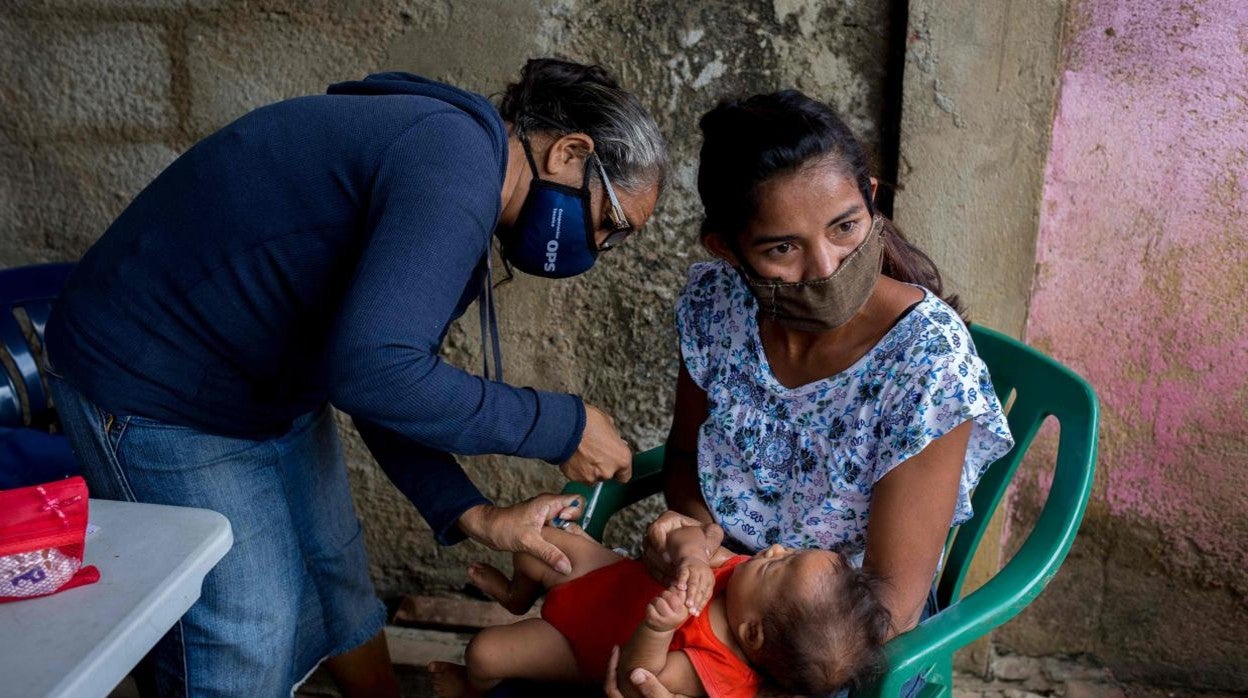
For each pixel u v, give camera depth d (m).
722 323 1.59
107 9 2.16
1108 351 2.09
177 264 1.40
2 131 2.28
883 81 1.98
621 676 1.40
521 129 1.42
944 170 1.94
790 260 1.32
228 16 2.14
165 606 1.15
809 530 1.51
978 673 2.38
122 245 1.44
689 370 1.63
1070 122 1.94
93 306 1.45
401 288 1.21
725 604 1.45
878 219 1.37
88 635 1.07
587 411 1.47
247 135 1.38
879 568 1.37
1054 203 2.00
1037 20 1.81
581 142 1.40
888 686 1.29
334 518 1.84
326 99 1.39
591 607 1.53
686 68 2.05
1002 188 1.93
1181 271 1.99
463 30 2.09
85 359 1.46
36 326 2.13
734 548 1.64
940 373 1.34
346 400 1.23
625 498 1.76
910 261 1.56
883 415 1.38
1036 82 1.85
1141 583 2.28
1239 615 2.24
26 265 2.24
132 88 2.22
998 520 2.21
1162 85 1.88
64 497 1.14
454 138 1.29
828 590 1.34
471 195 1.26
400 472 1.60
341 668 2.05
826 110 1.30
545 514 1.54
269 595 1.66
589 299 2.26
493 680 1.60
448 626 2.54
